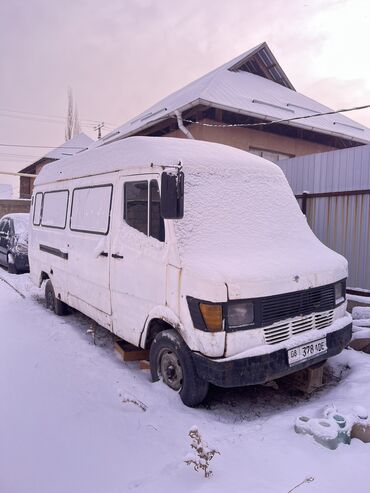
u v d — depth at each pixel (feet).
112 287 15.39
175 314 12.05
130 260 14.15
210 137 39.73
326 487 8.07
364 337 16.37
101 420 10.70
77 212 18.67
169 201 11.57
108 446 9.53
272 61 51.03
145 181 13.73
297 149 45.60
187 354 11.83
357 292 21.16
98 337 18.69
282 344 11.57
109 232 15.57
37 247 24.67
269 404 13.01
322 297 13.00
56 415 10.84
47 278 24.21
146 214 13.61
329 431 9.53
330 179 22.94
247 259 12.07
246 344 11.11
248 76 50.29
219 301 10.76
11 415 10.75
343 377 14.58
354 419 10.28
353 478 8.39
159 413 11.35
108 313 15.94
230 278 10.91
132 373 14.43
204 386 11.89
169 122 41.68
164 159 13.19
